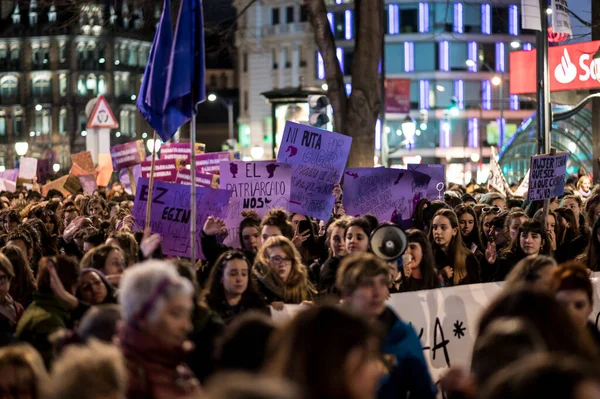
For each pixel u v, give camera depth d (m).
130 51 116.88
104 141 46.78
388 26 89.94
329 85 24.44
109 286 8.26
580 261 12.05
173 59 10.84
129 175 25.94
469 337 9.62
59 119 115.62
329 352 4.24
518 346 4.91
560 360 3.53
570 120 53.03
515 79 36.91
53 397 4.69
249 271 8.54
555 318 5.46
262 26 96.94
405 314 9.38
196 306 7.28
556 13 21.44
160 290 5.80
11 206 23.25
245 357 5.43
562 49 29.59
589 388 3.39
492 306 5.63
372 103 24.27
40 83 116.44
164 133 11.07
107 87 114.75
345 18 89.44
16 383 6.05
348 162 24.27
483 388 4.74
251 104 99.00
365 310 6.60
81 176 28.39
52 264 8.20
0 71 117.50
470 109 90.50
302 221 14.14
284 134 14.99
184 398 5.75
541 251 11.68
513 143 55.34
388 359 6.70
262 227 11.25
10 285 10.06
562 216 14.48
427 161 90.25
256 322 5.55
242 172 14.49
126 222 13.68
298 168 14.95
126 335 5.89
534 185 13.88
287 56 95.56
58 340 6.73
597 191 18.41
